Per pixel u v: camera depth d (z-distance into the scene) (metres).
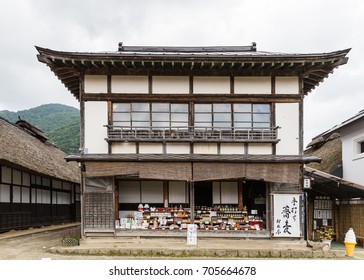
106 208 12.69
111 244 12.05
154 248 11.38
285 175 12.64
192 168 12.55
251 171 12.59
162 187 13.80
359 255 12.12
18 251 11.91
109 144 12.88
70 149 53.22
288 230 12.68
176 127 12.85
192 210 12.63
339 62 12.31
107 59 12.16
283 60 12.24
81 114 12.91
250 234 12.77
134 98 12.96
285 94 13.14
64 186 24.58
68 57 12.08
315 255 11.48
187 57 12.12
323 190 15.29
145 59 12.16
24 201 18.36
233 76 13.15
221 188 13.91
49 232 18.11
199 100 13.03
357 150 17.06
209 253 11.30
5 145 15.49
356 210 14.76
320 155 22.22
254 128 12.97
